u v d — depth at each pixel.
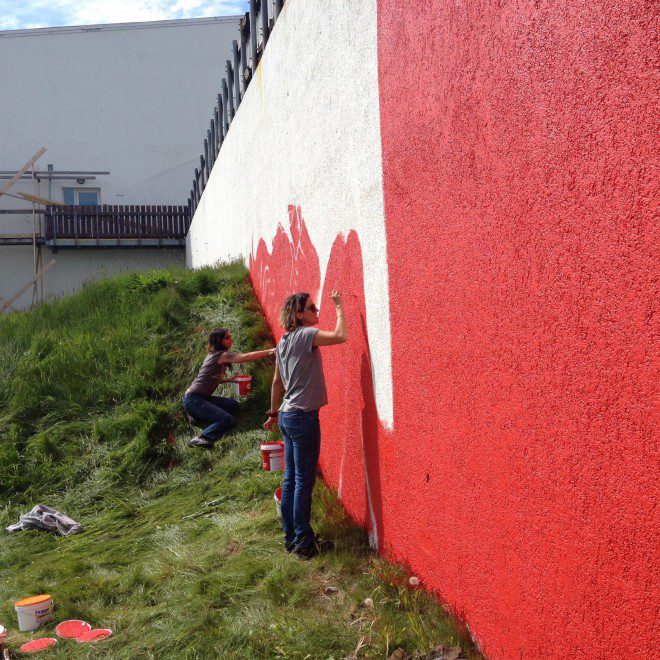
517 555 2.51
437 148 3.07
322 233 5.33
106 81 23.14
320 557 4.12
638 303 1.80
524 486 2.44
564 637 2.22
